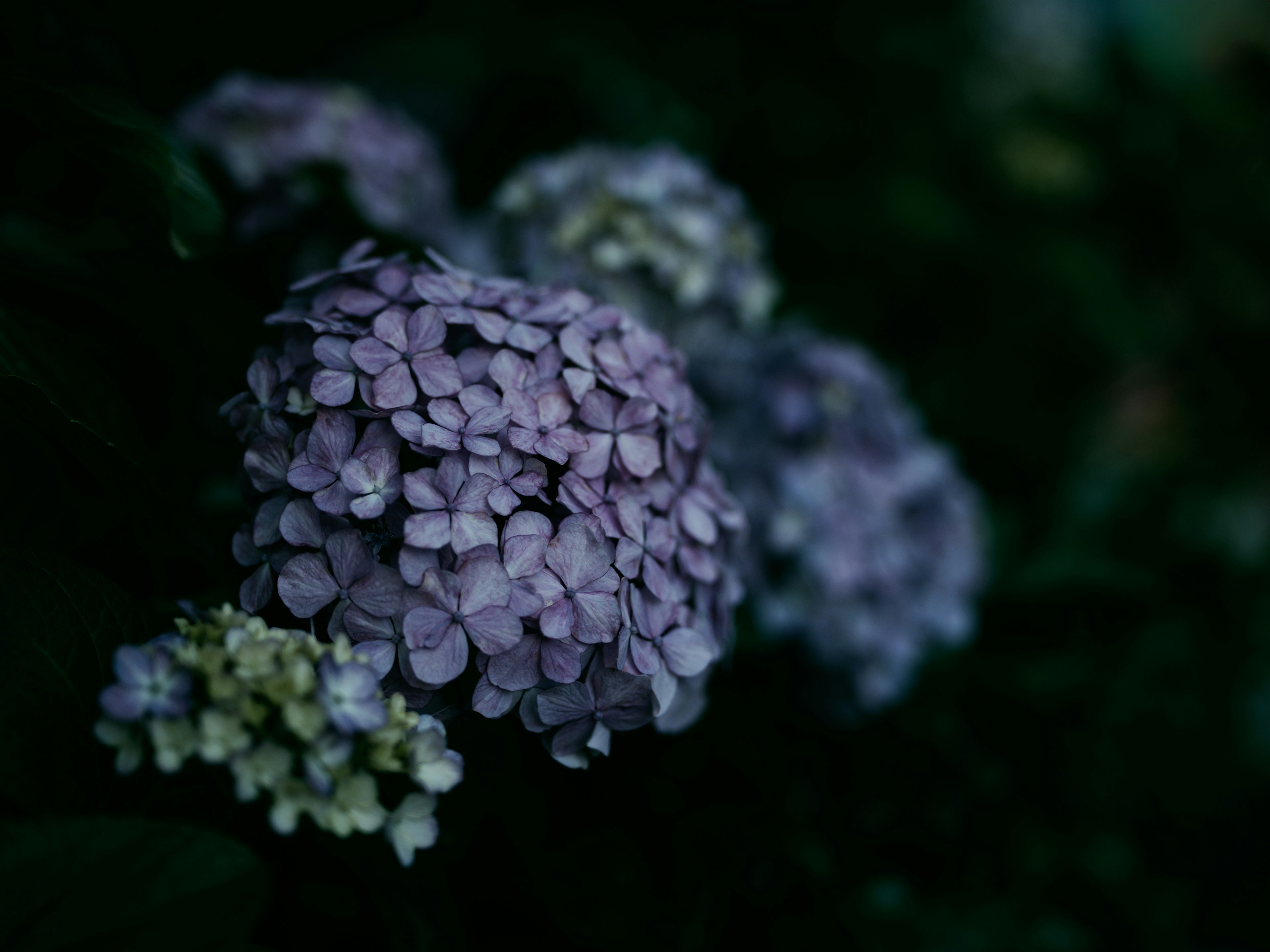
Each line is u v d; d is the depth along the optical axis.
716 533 0.50
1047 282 1.11
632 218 0.65
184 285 0.58
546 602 0.43
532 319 0.48
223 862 0.39
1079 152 1.20
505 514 0.44
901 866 0.70
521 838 0.54
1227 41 1.32
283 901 0.49
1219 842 0.86
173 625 0.47
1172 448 1.18
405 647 0.43
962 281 1.12
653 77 1.08
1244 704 0.92
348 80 1.07
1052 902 0.74
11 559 0.43
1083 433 1.15
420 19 1.12
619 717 0.45
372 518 0.43
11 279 0.58
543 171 0.68
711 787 0.61
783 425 0.68
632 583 0.46
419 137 0.79
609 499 0.46
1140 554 1.03
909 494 0.71
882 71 1.17
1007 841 0.73
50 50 0.66
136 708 0.39
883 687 0.68
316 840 0.46
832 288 1.08
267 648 0.40
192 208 0.52
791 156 1.10
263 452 0.45
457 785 0.47
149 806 0.42
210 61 0.93
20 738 0.41
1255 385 1.18
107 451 0.46
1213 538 1.07
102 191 0.63
